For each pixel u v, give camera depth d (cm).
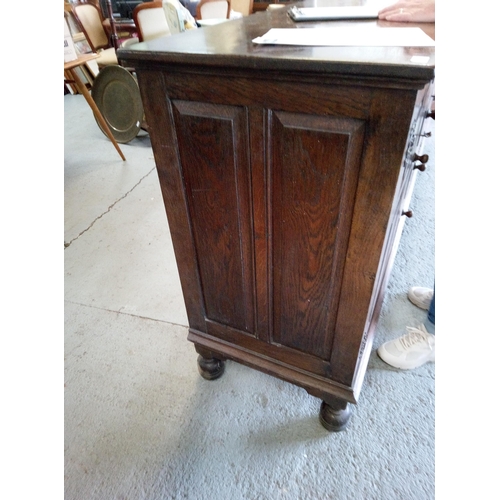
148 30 252
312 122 52
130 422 95
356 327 71
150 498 80
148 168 235
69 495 81
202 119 60
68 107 357
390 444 87
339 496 78
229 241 74
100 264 153
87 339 119
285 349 85
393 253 107
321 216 61
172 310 130
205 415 95
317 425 92
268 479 82
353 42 54
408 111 46
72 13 314
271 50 51
